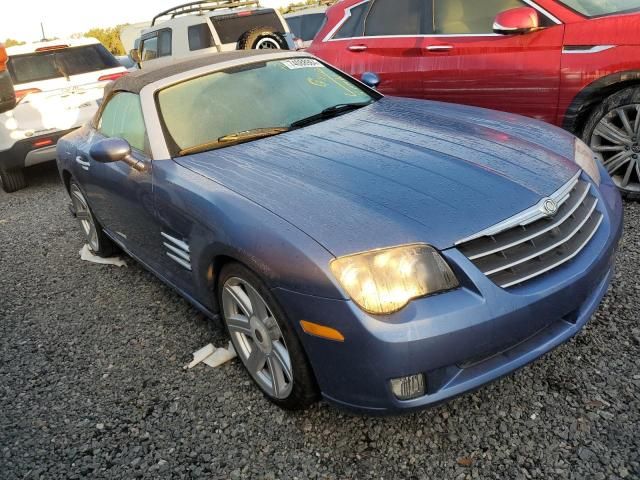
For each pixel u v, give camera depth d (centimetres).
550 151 263
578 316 228
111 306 382
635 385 234
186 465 230
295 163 263
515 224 211
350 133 295
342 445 228
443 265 200
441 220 208
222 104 328
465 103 470
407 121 309
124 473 230
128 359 314
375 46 517
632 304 287
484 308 197
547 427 221
